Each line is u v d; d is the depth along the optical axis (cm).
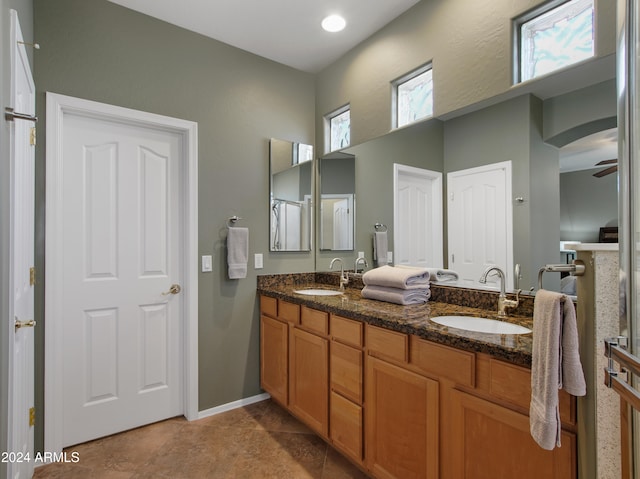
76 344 204
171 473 182
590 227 141
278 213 279
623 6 83
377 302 200
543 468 107
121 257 219
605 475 97
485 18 181
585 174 143
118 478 178
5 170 114
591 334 100
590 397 99
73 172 204
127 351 221
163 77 229
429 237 207
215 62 251
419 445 143
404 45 224
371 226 249
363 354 173
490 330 159
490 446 120
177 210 239
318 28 240
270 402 268
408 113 227
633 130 80
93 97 204
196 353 239
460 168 192
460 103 192
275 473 183
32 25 185
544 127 158
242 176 262
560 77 153
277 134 280
